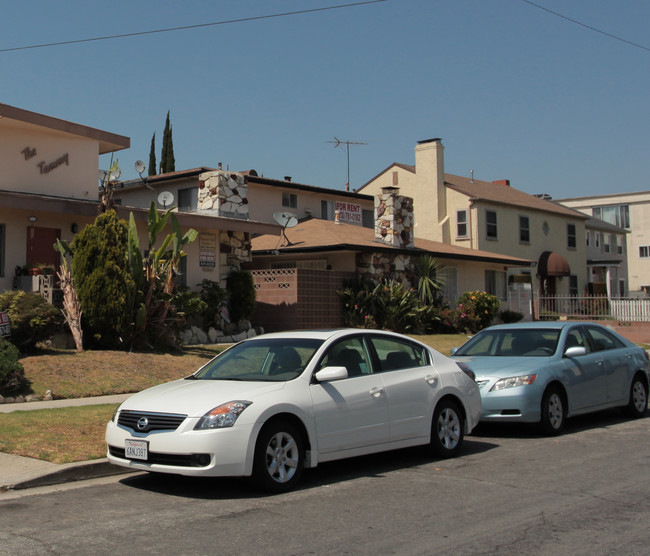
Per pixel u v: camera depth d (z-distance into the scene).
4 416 9.84
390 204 26.58
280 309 22.48
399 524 5.89
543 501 6.62
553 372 10.27
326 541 5.44
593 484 7.28
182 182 27.75
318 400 7.33
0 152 17.53
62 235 18.38
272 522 5.95
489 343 11.56
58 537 5.53
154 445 6.74
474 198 35.56
